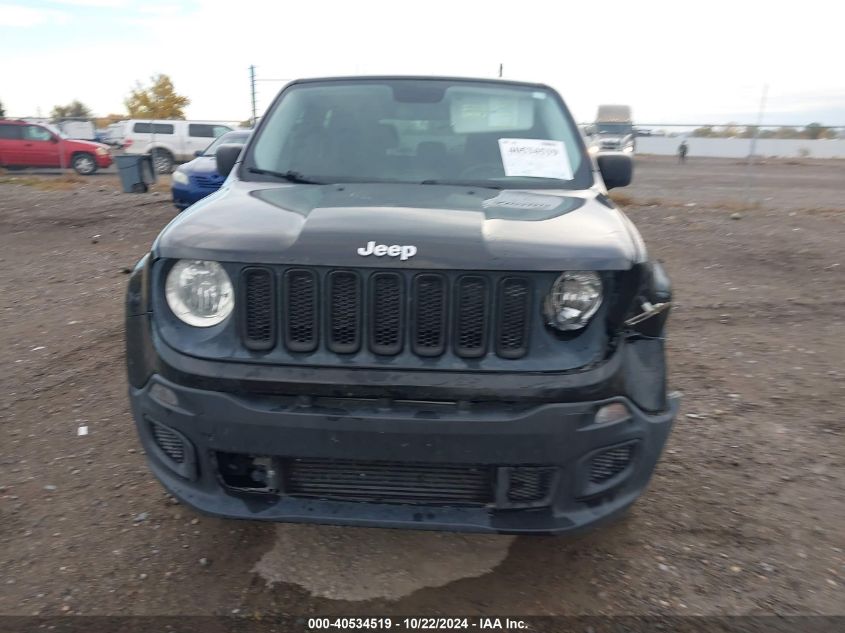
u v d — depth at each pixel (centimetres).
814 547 319
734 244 1009
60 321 639
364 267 248
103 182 2114
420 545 321
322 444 250
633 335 270
